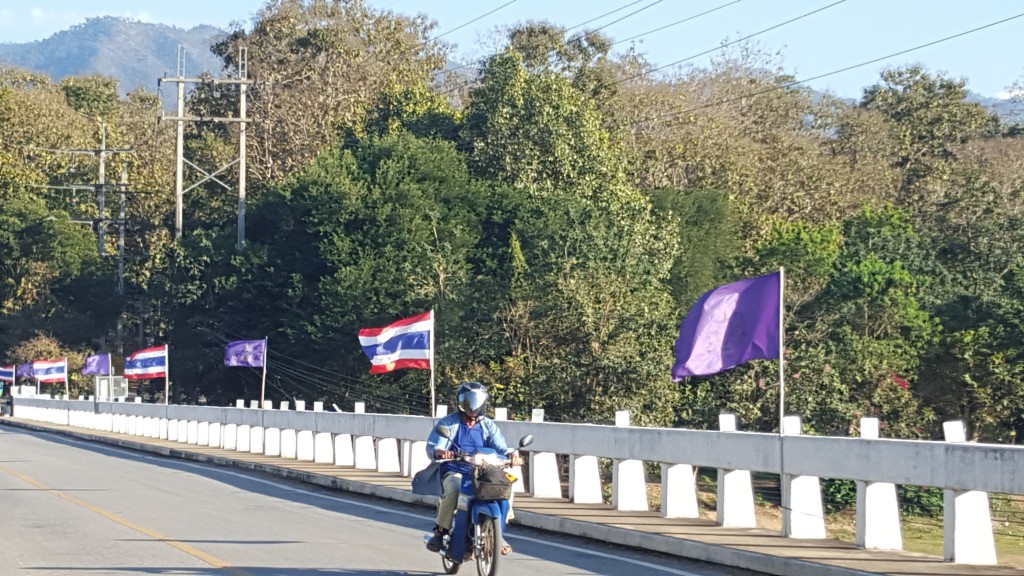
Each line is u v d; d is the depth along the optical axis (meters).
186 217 68.50
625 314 32.28
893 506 11.24
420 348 20.88
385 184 46.09
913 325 35.31
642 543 12.38
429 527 14.43
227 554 11.84
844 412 30.98
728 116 61.62
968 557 10.23
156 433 36.19
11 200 69.88
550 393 32.16
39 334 66.06
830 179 55.91
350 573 10.70
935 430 35.16
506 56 51.44
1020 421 35.69
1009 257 46.88
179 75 53.31
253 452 28.16
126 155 75.81
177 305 51.78
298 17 73.50
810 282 39.03
